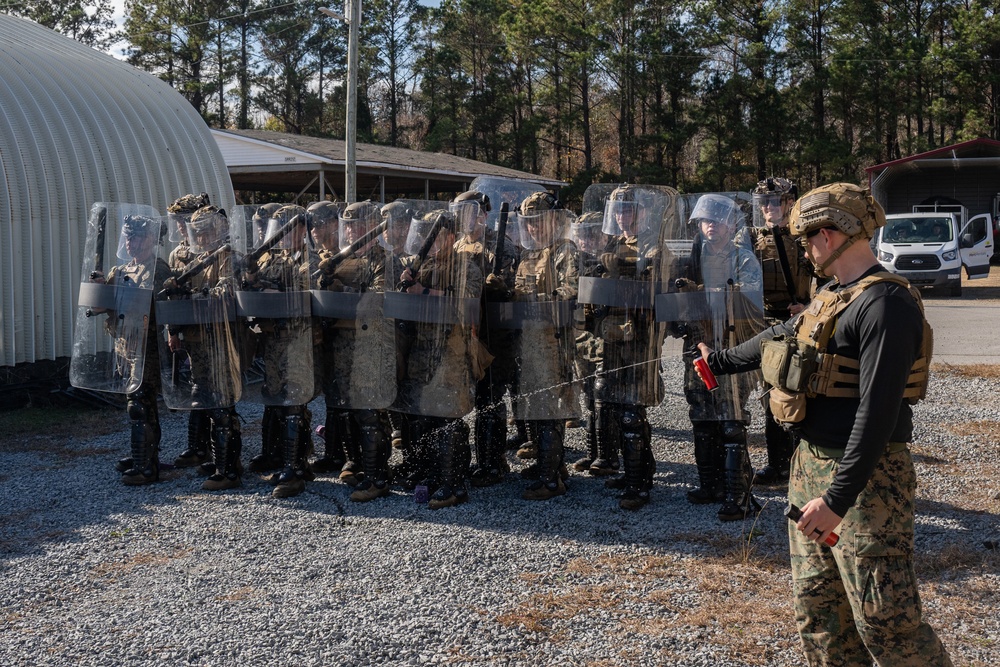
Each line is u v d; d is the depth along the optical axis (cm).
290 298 554
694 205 528
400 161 2502
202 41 4434
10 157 855
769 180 543
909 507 246
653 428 751
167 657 353
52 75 980
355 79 2034
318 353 577
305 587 421
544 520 515
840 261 251
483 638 363
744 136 3519
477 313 539
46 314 891
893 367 232
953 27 3688
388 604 399
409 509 541
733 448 505
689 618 378
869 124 3669
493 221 600
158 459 632
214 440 588
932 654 245
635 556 454
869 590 244
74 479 616
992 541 455
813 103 3644
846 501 234
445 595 408
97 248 592
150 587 426
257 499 566
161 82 1193
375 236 551
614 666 339
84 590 424
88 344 595
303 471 589
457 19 4525
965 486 564
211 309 573
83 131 962
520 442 691
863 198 249
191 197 593
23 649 362
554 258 539
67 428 776
